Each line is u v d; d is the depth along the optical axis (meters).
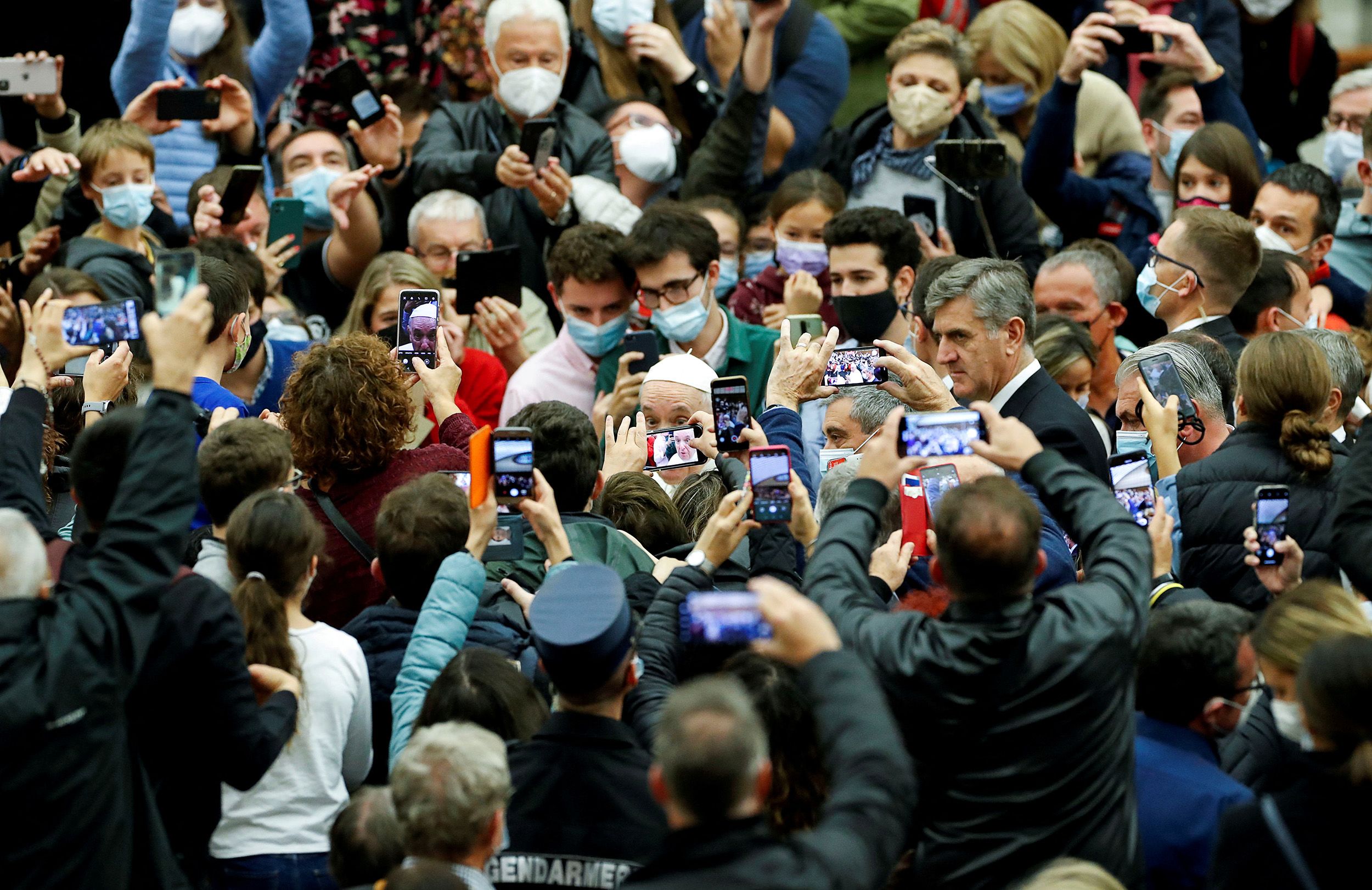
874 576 15.36
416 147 28.86
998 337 18.81
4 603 11.71
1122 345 26.64
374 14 32.12
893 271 23.83
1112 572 12.09
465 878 11.20
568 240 24.05
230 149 29.83
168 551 11.91
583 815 11.91
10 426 14.82
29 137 29.77
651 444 19.38
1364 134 27.28
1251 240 22.11
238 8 30.56
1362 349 22.44
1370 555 14.18
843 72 31.25
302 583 14.30
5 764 11.39
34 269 25.41
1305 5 35.25
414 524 14.95
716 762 9.84
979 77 30.77
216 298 18.78
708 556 14.12
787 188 27.06
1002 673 11.75
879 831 9.95
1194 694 13.20
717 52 31.16
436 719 13.12
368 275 24.53
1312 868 10.90
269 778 13.91
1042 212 30.47
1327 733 11.16
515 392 24.42
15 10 30.36
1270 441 17.59
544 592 12.14
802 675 10.71
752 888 9.62
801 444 17.67
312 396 16.62
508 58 27.94
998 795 11.78
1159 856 12.88
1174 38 27.89
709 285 23.84
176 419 12.05
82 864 11.62
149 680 12.49
